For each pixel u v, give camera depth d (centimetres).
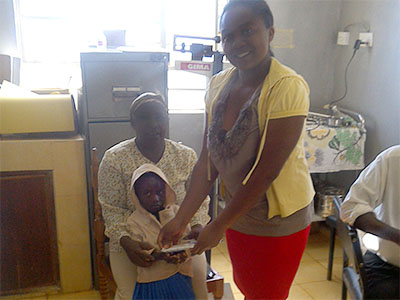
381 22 206
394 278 117
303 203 97
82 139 172
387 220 119
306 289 156
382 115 208
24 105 169
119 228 131
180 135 221
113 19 217
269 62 88
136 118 134
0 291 176
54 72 213
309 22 231
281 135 83
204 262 131
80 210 178
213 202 157
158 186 128
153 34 224
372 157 216
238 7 83
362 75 220
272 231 98
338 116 221
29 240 175
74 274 184
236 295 148
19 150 165
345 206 120
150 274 123
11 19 193
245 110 88
